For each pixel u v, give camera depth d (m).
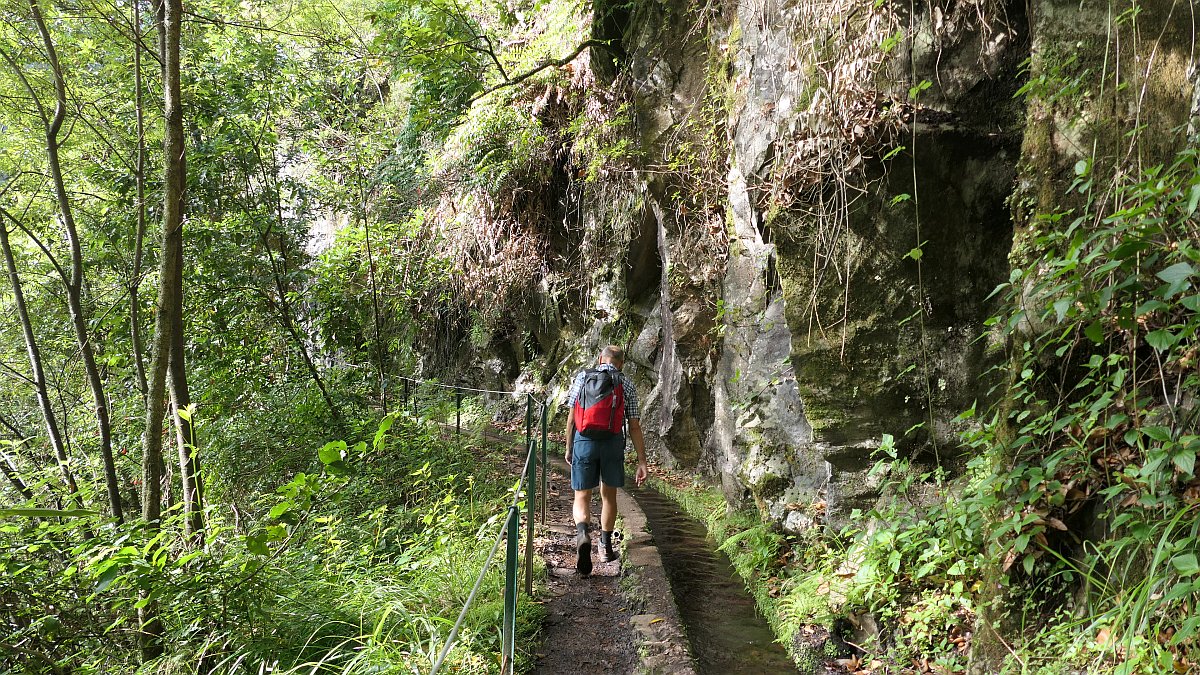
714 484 8.98
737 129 7.20
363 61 11.14
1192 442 2.87
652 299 11.48
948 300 5.18
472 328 16.19
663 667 4.26
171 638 4.05
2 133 8.95
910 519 4.79
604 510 6.30
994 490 3.88
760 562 6.06
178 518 4.43
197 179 9.38
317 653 4.15
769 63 6.28
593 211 12.24
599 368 6.16
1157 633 2.87
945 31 4.97
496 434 13.67
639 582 5.61
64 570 4.27
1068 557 3.57
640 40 9.51
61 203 6.54
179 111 5.46
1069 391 3.68
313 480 3.96
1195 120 3.23
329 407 9.31
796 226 5.62
